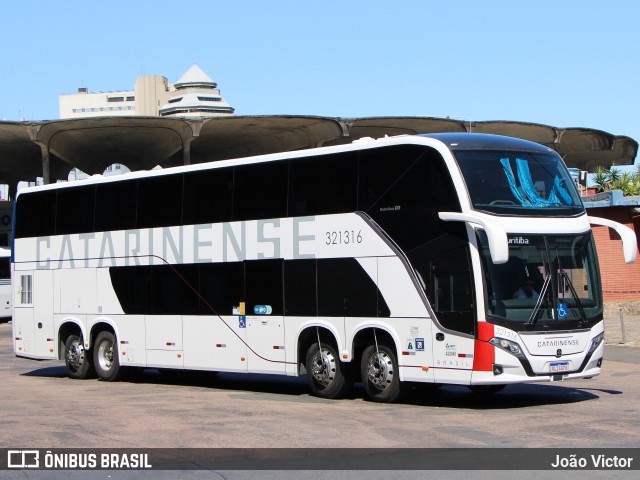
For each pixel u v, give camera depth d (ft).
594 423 41.37
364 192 51.16
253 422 43.78
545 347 46.19
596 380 60.90
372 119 163.53
